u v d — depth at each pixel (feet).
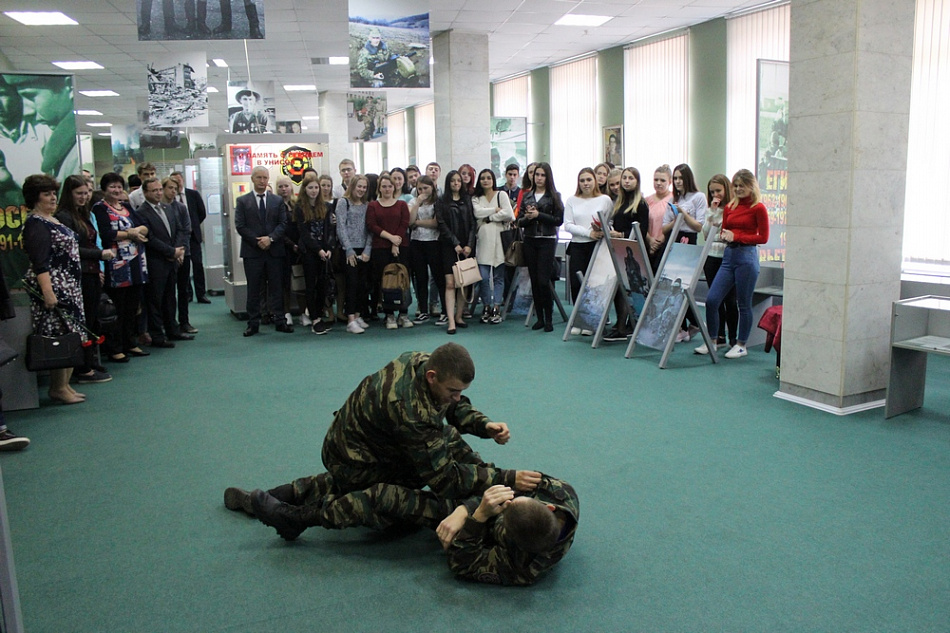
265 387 17.58
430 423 8.31
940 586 8.28
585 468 11.91
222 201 29.07
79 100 59.16
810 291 15.08
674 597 8.13
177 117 35.35
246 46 39.45
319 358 20.76
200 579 8.71
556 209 23.57
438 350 8.11
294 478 11.84
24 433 14.33
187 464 12.53
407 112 70.18
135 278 20.58
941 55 24.27
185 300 24.63
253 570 8.91
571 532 8.32
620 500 10.67
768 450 12.63
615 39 40.09
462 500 9.02
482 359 20.03
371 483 9.25
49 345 15.08
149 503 10.95
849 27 13.87
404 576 8.72
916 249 25.55
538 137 50.44
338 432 9.14
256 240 23.94
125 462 12.66
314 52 41.73
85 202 17.69
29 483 11.78
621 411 14.98
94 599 8.32
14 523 10.32
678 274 19.17
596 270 22.06
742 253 18.93
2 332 15.66
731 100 35.06
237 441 13.67
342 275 26.89
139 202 24.41
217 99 60.49
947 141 24.32
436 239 25.26
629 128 41.91
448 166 37.76
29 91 17.39
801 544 9.29
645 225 21.80
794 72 15.03
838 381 14.66
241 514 10.56
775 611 7.82
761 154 24.25
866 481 11.24
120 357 20.58
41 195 15.30
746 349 19.93
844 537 9.45
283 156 27.86
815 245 14.90
